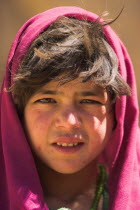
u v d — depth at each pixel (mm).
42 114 2332
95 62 2277
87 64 2273
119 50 2537
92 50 2301
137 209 2494
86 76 2238
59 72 2250
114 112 2506
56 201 2480
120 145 2555
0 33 7172
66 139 2299
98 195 2529
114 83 2363
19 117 2469
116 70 2346
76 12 2561
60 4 6777
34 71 2277
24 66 2350
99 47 2338
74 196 2508
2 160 2521
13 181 2365
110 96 2414
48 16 2547
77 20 2514
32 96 2340
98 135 2363
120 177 2486
